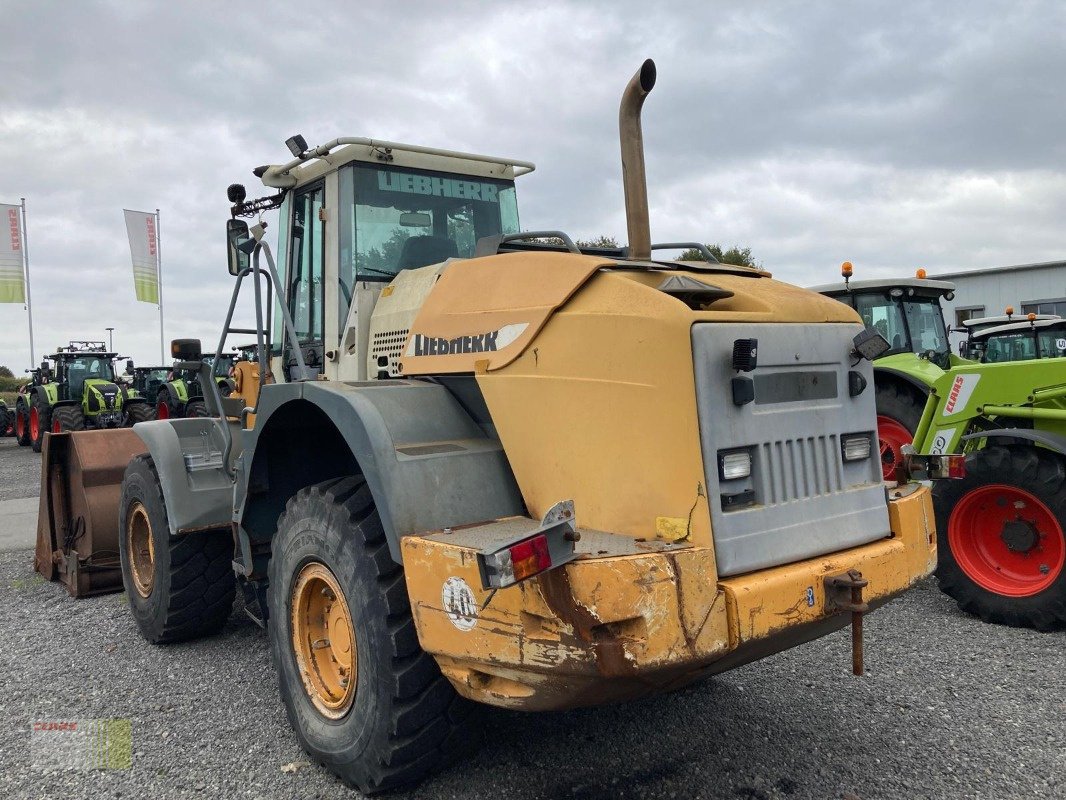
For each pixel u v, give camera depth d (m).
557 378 2.81
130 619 5.29
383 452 2.86
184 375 18.64
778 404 2.77
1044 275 21.36
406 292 3.83
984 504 4.97
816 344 2.91
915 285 7.80
